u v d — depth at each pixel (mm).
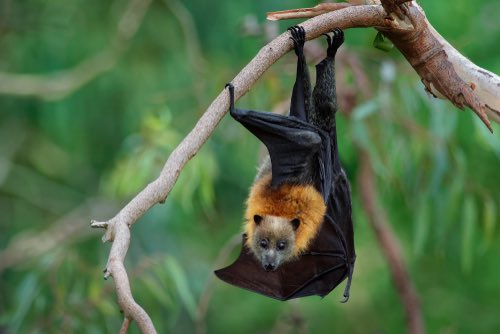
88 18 34406
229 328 34156
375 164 22156
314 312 33406
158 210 30312
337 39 14781
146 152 24625
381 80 23594
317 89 15031
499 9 28516
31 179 37812
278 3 30688
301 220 16531
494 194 28016
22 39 34625
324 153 15859
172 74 33594
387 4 13523
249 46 31609
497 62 27703
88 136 34844
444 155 22953
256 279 17719
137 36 34000
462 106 14508
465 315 32062
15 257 31141
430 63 14445
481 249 24562
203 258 34688
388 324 33000
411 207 25000
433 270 32812
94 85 34125
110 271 10414
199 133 11742
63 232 32094
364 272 33500
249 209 17016
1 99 36094
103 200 33438
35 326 22609
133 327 22812
